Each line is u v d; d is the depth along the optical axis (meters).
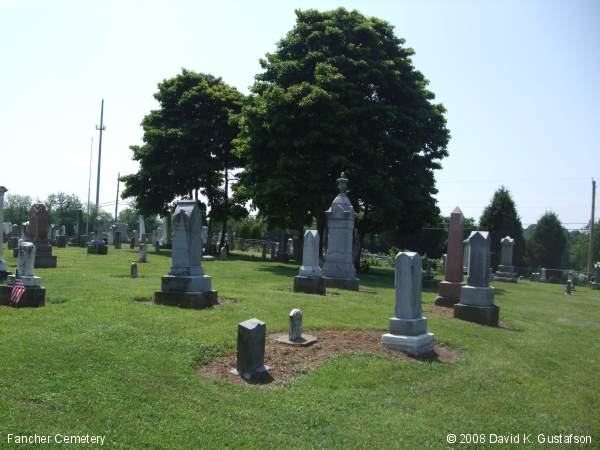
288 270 28.58
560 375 11.29
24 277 12.77
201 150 42.03
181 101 42.22
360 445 6.88
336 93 29.83
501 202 59.78
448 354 11.67
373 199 31.39
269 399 8.04
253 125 31.31
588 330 17.91
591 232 50.47
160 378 8.34
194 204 14.59
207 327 11.37
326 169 29.83
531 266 64.69
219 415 7.36
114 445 6.29
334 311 14.61
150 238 64.88
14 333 9.95
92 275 19.88
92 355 8.91
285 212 33.25
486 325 15.88
